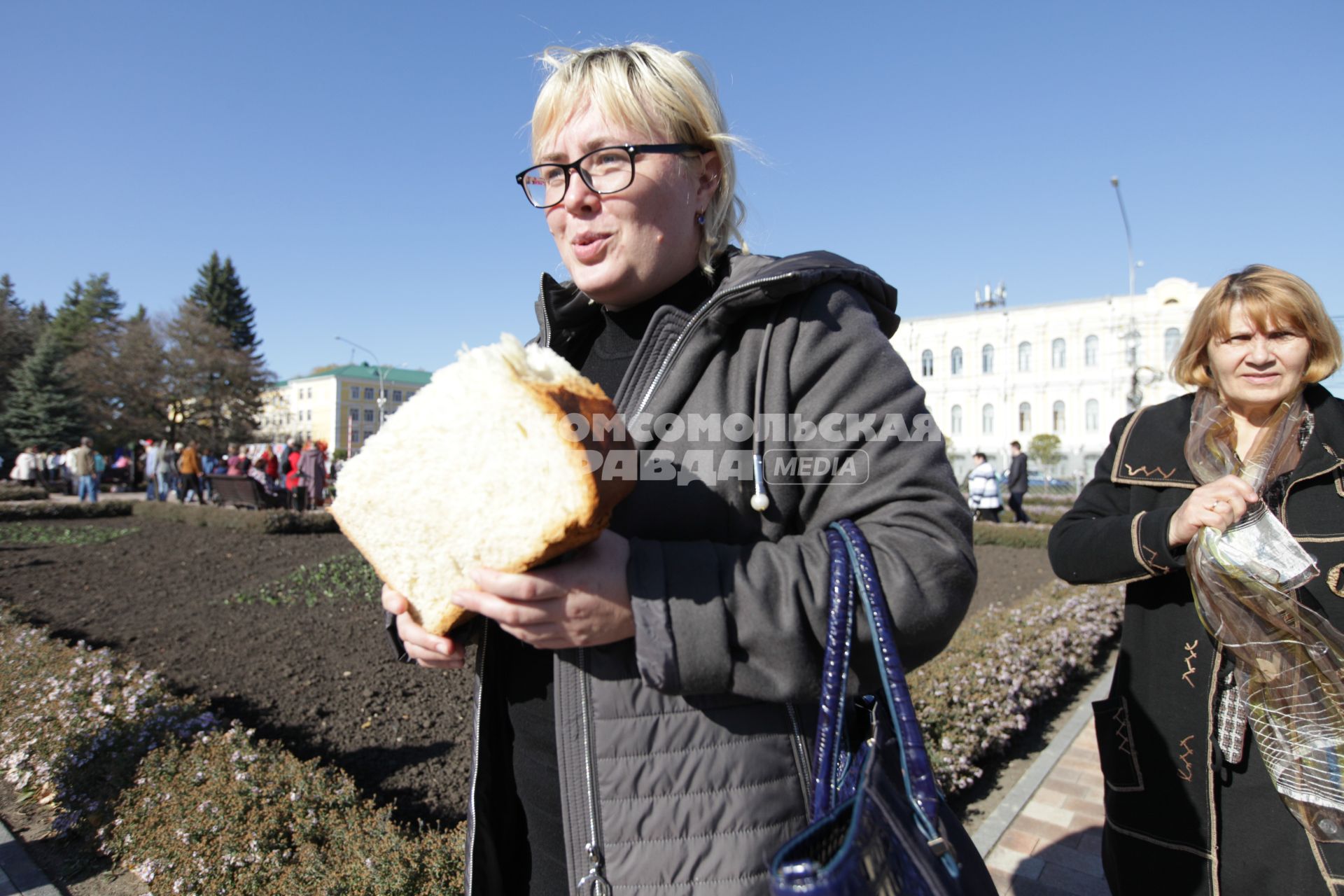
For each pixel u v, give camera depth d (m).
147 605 7.34
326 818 2.75
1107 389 46.62
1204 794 1.57
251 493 16.34
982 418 50.34
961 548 0.90
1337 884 1.38
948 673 4.06
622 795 0.93
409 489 0.89
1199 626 1.62
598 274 1.13
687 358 1.03
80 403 37.53
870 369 0.97
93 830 3.18
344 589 8.04
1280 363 1.64
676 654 0.81
